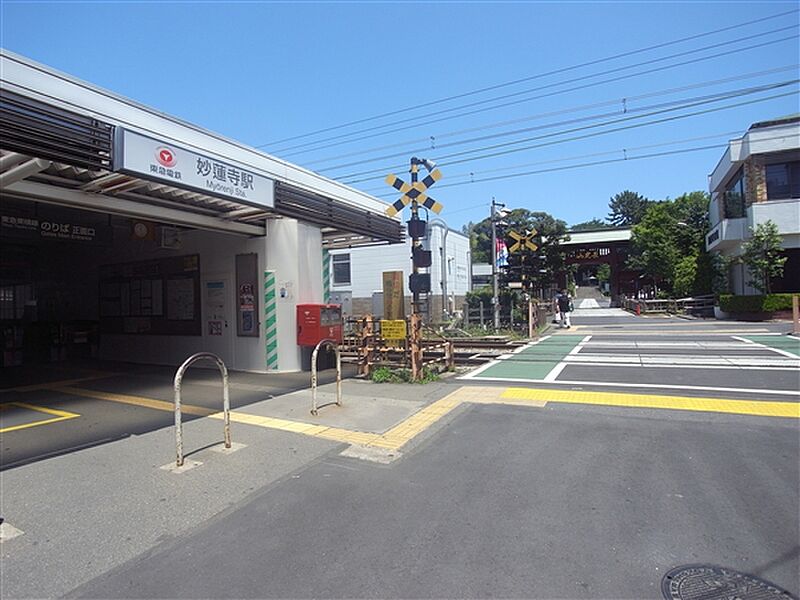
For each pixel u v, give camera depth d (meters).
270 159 11.51
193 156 8.15
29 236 11.64
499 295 21.94
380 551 3.60
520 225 28.72
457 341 16.05
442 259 30.41
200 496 4.61
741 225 26.31
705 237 35.50
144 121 8.59
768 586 3.06
